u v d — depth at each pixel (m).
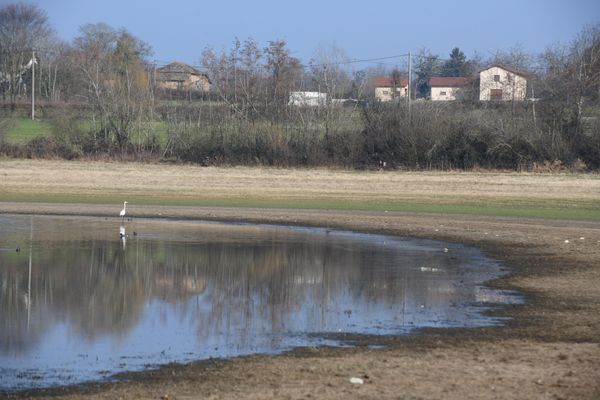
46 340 28.14
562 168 94.56
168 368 24.52
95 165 98.50
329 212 70.12
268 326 30.11
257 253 48.19
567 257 46.81
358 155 99.19
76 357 25.95
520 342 27.39
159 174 93.44
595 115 101.25
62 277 40.34
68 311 32.84
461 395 21.59
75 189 84.62
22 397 21.92
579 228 60.25
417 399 21.25
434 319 31.11
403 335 28.55
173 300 35.06
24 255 46.78
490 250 49.66
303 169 97.44
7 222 62.25
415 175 92.75
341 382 22.77
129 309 33.22
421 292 36.56
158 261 45.19
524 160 95.62
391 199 79.06
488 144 96.44
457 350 26.34
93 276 40.69
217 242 52.53
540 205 75.00
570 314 31.91
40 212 69.00
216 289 37.59
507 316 31.56
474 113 102.44
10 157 102.12
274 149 100.44
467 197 80.12
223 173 94.31
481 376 23.28
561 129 98.12
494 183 87.50
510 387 22.25
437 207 73.69
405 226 61.31
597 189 83.88
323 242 52.88
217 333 29.05
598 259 46.06
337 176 92.50
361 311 32.72
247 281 39.59
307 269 42.84
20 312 32.59
